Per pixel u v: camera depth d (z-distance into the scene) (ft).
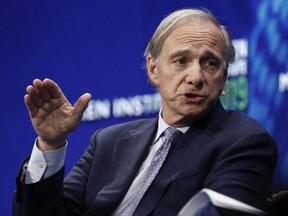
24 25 26.63
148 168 13.03
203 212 8.04
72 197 13.69
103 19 26.96
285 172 28.58
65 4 26.73
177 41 12.98
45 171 12.45
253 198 11.93
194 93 12.80
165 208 12.34
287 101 28.76
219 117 13.23
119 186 13.20
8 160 26.91
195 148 12.78
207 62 12.93
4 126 26.86
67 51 26.78
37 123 12.31
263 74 28.32
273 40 28.58
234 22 27.91
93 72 26.89
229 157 12.35
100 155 14.08
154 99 26.58
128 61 27.07
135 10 27.12
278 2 28.71
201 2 27.58
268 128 28.40
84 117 26.68
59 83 26.73
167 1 27.30
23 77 26.66
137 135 14.08
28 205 12.38
